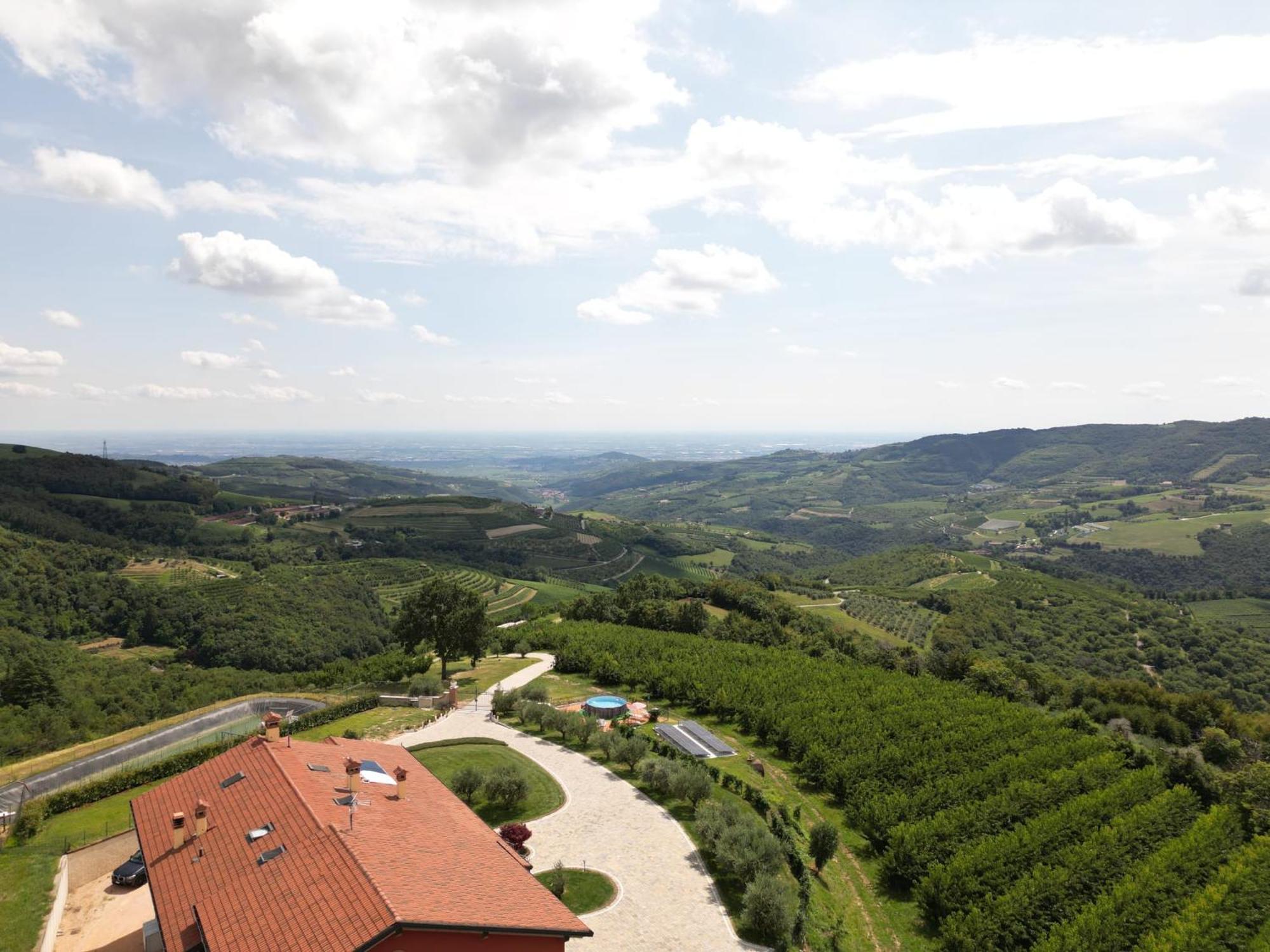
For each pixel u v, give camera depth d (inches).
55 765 2529.5
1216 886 1765.5
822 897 1638.8
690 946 1355.8
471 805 1947.6
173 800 1398.9
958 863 1679.4
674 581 6205.7
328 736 2498.8
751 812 2006.6
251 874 1060.5
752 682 3144.7
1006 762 2393.0
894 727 2687.0
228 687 4808.1
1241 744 3213.6
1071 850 1847.9
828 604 7150.6
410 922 887.1
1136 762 2625.5
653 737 2568.9
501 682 3393.2
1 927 1216.8
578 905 1472.7
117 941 1234.6
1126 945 1552.7
